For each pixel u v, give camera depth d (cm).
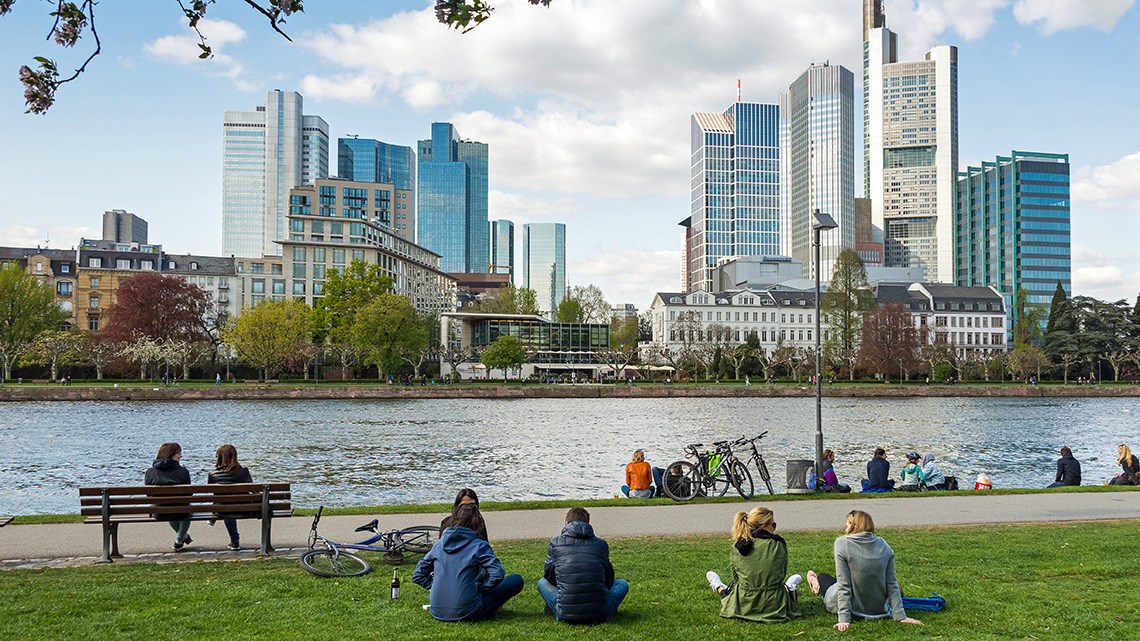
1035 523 1991
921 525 1958
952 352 14325
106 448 4709
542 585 1121
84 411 7675
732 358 14462
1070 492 2556
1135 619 1077
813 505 2275
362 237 17138
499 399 10794
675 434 5834
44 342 10856
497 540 1762
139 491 1485
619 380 15225
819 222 2889
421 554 1517
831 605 1111
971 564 1448
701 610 1125
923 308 19875
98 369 11756
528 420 7088
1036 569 1402
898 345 13275
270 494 1550
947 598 1188
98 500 1477
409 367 14612
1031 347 14925
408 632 1016
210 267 16875
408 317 11975
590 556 1073
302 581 1295
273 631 1015
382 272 16825
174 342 11494
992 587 1261
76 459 4222
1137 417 7869
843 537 1094
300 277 16375
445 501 3077
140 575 1349
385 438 5416
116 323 11994
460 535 1102
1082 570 1388
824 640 997
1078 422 7206
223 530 1808
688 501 2330
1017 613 1105
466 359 15175
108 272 15888
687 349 14875
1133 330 15025
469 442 5184
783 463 4191
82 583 1279
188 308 12462
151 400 9556
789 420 7250
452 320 17400
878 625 1052
